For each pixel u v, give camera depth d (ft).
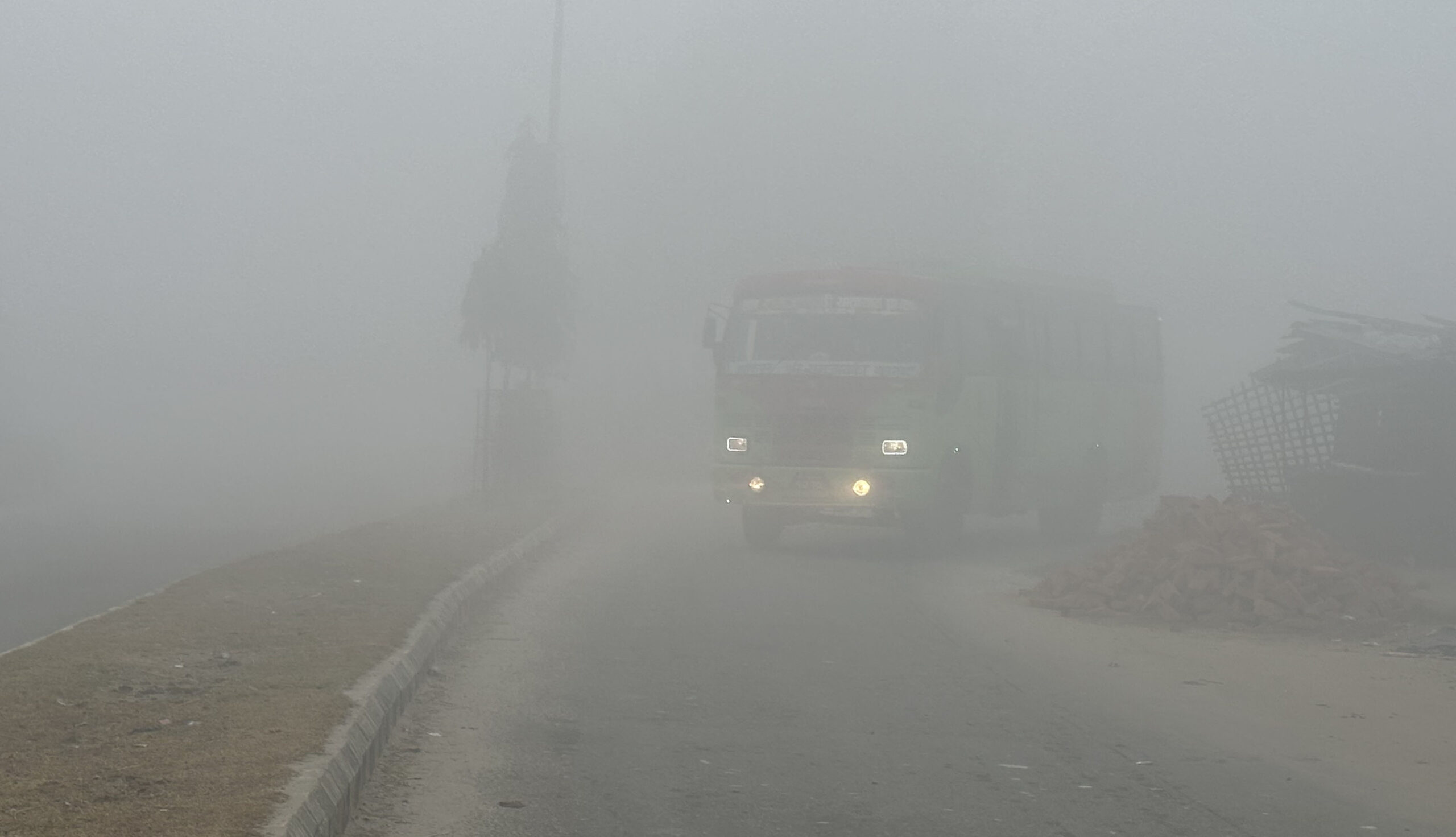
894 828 22.35
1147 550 49.96
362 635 33.19
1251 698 33.63
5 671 27.63
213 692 26.48
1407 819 23.50
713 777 25.16
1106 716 31.09
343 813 21.04
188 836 17.62
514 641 38.65
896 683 34.35
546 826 21.93
